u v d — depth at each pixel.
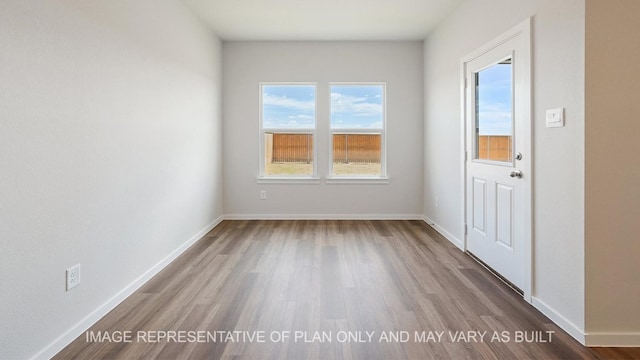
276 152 5.60
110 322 2.36
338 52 5.47
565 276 2.24
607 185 2.05
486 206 3.39
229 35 5.15
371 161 5.63
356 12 4.27
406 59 5.47
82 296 2.24
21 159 1.79
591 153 2.04
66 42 2.09
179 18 3.81
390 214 5.60
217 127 5.21
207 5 4.02
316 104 5.51
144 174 3.04
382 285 2.96
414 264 3.47
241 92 5.47
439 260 3.59
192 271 3.30
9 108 1.72
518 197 2.80
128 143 2.79
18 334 1.78
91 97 2.32
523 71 2.70
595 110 2.03
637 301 2.06
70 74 2.12
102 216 2.45
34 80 1.86
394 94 5.49
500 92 3.10
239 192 5.56
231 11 4.21
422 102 5.50
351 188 5.58
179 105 3.81
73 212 2.16
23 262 1.81
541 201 2.48
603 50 2.02
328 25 4.74
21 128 1.79
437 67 4.78
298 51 5.45
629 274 2.06
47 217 1.96
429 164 5.21
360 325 2.30
